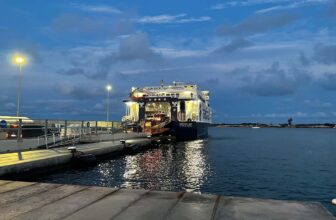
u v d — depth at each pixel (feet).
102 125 177.37
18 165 61.36
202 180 80.43
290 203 27.66
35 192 32.32
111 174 82.23
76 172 82.43
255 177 89.61
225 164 118.01
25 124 104.63
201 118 268.62
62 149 95.20
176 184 73.67
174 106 237.86
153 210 25.86
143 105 241.35
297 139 384.27
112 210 25.90
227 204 27.48
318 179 89.71
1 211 25.73
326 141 334.03
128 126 209.46
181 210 25.85
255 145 247.70
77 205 27.37
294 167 116.88
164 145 199.82
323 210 25.64
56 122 123.03
